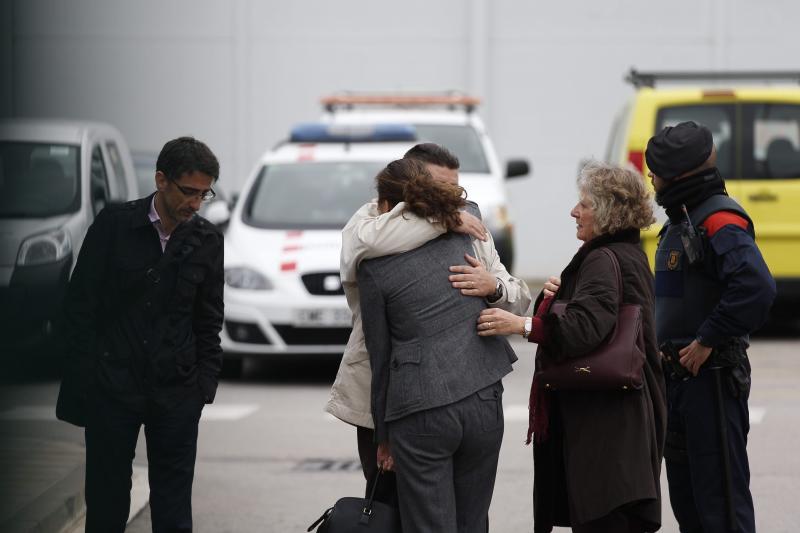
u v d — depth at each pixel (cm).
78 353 1392
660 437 1364
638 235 1373
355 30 6162
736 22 6075
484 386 1259
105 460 1403
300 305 3070
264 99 6172
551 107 6147
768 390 2998
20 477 1923
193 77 6150
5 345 2806
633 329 1321
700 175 1458
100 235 1398
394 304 1257
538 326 1304
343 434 2556
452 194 1275
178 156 1368
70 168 3070
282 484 2147
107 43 6106
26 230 2884
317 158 3522
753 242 1432
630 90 6128
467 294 1270
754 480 2138
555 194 6159
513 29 6147
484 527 1292
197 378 1421
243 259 3153
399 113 4050
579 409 1341
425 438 1241
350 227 1292
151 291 1392
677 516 1538
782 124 3609
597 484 1328
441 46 6150
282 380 3256
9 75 3053
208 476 2206
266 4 6159
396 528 1266
